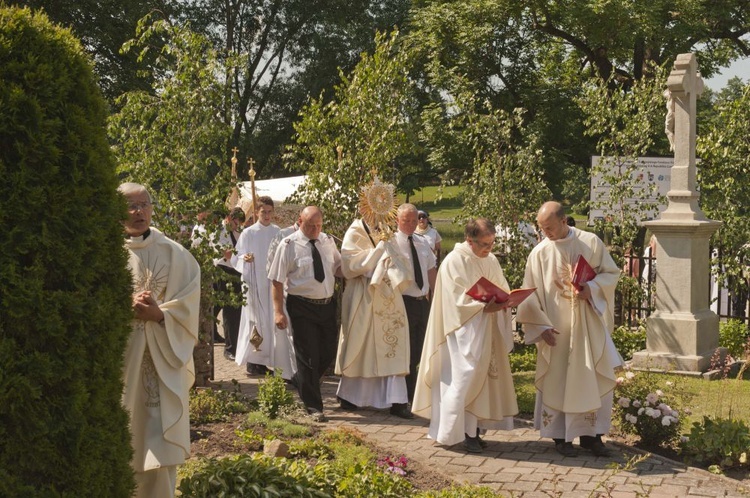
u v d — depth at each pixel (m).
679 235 10.18
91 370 3.75
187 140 8.98
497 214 12.40
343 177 10.45
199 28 33.44
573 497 5.81
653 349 10.25
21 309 3.47
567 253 6.95
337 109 10.75
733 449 6.46
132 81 25.42
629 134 12.66
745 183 12.26
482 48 23.47
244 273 10.61
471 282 6.99
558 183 23.17
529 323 6.91
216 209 9.00
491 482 6.15
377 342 8.35
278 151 34.72
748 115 12.27
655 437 6.95
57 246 3.57
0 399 3.44
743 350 10.95
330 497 5.11
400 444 7.20
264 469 5.09
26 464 3.56
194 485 4.88
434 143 21.44
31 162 3.50
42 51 3.57
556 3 22.34
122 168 8.91
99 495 3.77
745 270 12.02
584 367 6.76
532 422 7.92
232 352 11.71
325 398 9.15
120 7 25.52
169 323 4.63
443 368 7.04
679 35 21.16
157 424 4.55
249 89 33.81
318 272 8.09
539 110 23.16
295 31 34.00
